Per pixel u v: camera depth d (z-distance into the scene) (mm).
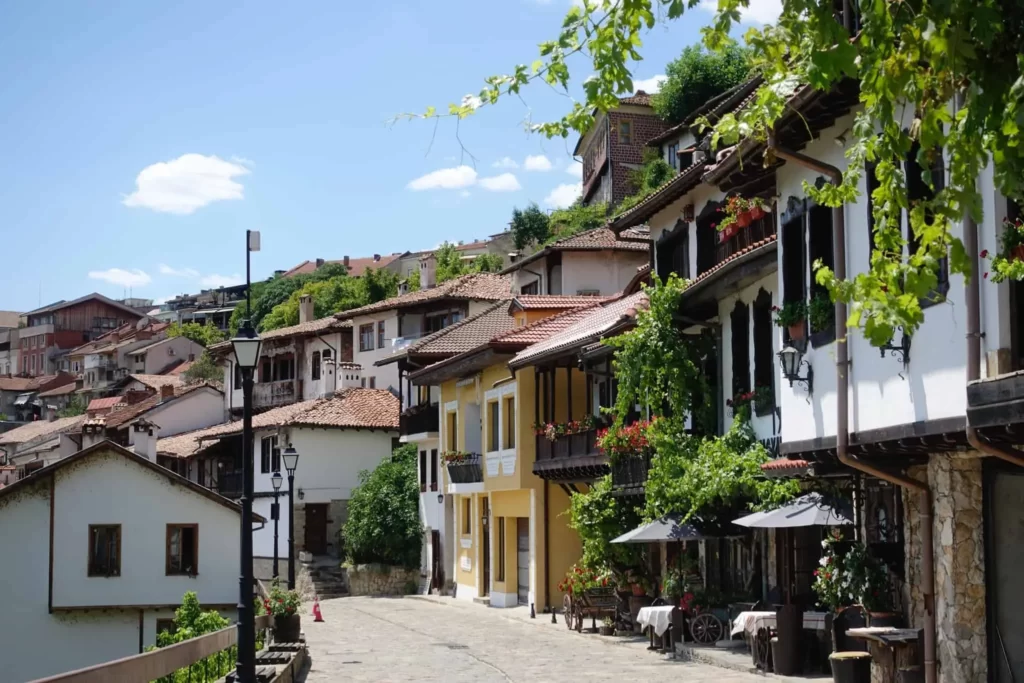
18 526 36250
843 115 13836
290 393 68125
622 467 27109
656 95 64438
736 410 23219
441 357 46781
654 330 24828
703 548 25469
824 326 14547
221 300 168875
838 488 18094
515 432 36594
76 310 149500
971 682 12656
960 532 12898
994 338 10844
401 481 50250
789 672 18141
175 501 37188
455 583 44250
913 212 7531
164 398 75062
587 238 48344
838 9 13273
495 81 8586
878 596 15312
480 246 111125
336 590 50375
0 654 35688
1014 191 7285
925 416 12109
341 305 95062
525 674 20672
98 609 36312
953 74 7180
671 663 21562
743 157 15805
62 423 86875
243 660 16516
